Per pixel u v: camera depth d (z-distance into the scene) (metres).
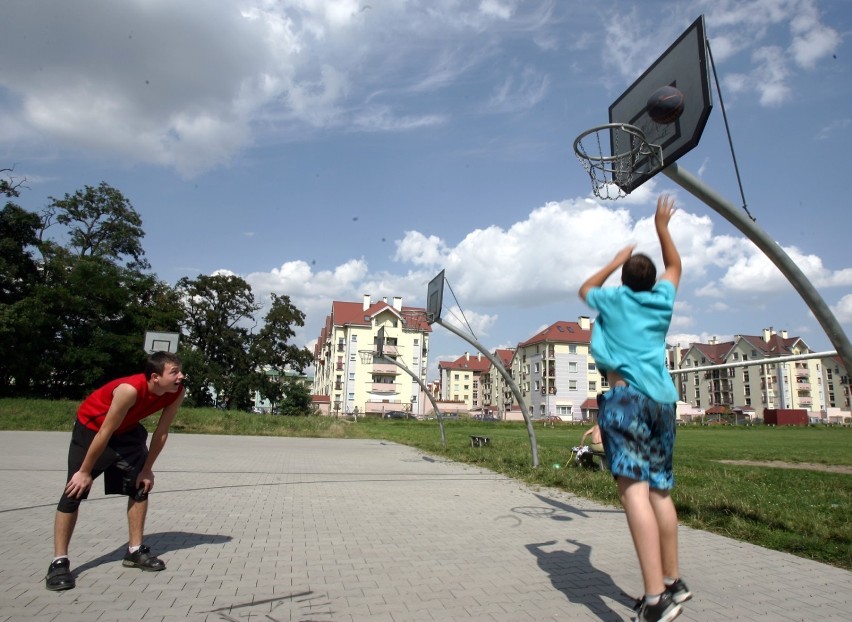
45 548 4.79
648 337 3.08
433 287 13.20
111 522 5.94
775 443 30.88
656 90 5.61
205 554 4.75
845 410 97.62
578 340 92.81
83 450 3.95
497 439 26.83
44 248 44.09
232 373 57.72
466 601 3.69
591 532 5.90
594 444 11.34
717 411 94.19
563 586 4.03
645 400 2.96
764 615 3.55
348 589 3.89
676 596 2.93
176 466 11.91
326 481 9.88
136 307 47.84
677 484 9.96
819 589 4.08
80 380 45.28
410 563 4.61
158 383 4.01
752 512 6.63
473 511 7.09
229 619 3.28
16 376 41.06
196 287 56.78
